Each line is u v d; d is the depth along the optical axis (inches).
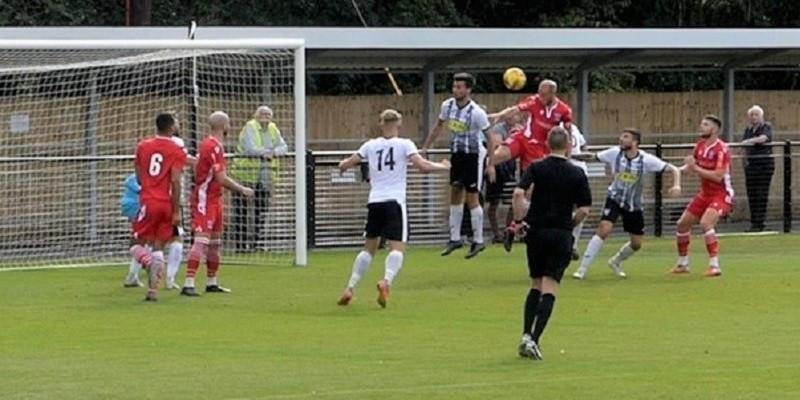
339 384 1129.4
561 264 1251.8
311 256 2201.0
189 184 2068.2
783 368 1208.8
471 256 2102.6
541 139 1910.7
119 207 2262.6
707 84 3676.2
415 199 2394.2
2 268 2039.9
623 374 1176.8
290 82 2471.7
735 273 1942.7
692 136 2960.1
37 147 2317.9
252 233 2164.1
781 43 2596.0
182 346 1325.0
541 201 1256.2
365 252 1614.2
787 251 2271.2
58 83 2332.7
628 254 1891.0
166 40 2079.2
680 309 1588.3
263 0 3459.6
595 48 2500.0
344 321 1491.1
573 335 1396.4
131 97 2356.1
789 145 2600.9
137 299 1672.0
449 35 2411.4
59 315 1534.2
